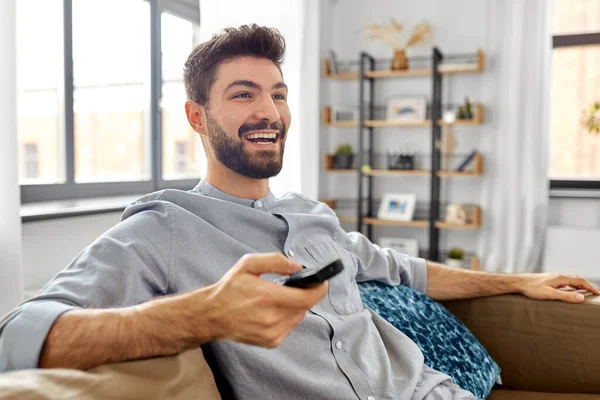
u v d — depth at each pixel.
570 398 1.44
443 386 1.26
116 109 2.82
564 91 3.80
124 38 2.81
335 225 1.37
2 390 0.60
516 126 3.62
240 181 1.22
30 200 2.16
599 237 3.50
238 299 0.71
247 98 1.18
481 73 3.82
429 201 4.02
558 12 3.82
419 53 3.97
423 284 1.58
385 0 4.05
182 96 3.15
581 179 3.74
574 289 1.54
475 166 3.67
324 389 1.04
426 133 4.00
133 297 0.92
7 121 1.47
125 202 2.35
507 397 1.48
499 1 3.72
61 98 2.33
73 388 0.65
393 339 1.29
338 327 1.13
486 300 1.57
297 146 3.16
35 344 0.74
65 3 2.30
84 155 2.70
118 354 0.75
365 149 4.16
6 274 1.49
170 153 3.15
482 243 3.82
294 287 0.73
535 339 1.52
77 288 0.86
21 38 2.35
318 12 3.50
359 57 4.04
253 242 1.17
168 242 1.03
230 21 2.54
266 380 1.01
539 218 3.65
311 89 3.51
